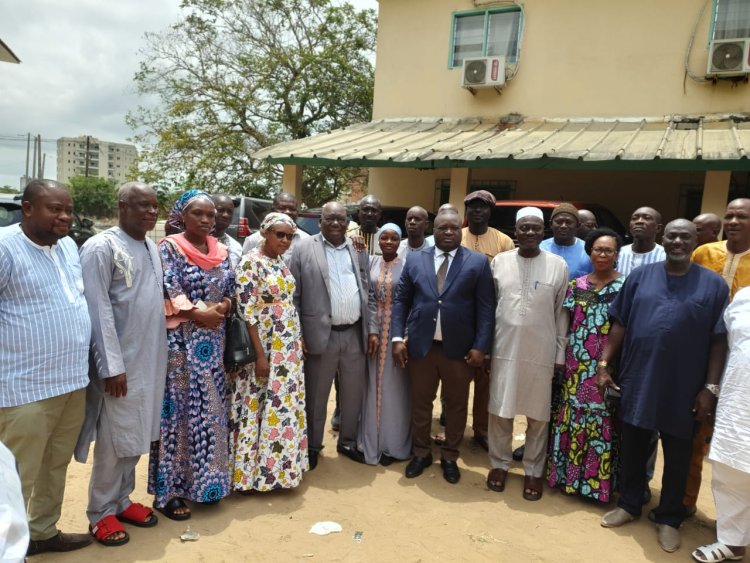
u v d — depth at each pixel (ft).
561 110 34.53
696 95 31.07
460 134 34.60
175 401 11.10
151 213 10.30
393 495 12.95
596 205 28.19
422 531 11.44
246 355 11.62
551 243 16.02
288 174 35.73
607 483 12.44
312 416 14.11
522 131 33.68
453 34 37.70
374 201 16.42
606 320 12.32
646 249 15.24
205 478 11.21
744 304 10.02
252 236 17.84
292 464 12.46
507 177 36.45
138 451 10.30
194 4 54.85
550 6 34.37
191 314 10.94
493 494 13.19
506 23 35.94
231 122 57.16
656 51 31.83
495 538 11.28
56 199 8.86
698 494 13.25
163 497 11.09
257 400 12.36
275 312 12.37
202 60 55.93
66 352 9.20
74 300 9.42
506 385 12.76
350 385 14.47
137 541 10.51
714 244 13.03
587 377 12.49
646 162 25.30
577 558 10.70
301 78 56.34
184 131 55.72
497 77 34.83
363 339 14.25
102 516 10.44
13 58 26.61
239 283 11.91
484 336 13.03
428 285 13.37
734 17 30.01
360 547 10.77
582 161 26.40
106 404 10.15
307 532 11.19
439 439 16.40
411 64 39.40
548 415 12.76
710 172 26.40
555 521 12.04
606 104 33.27
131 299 10.13
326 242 13.97
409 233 16.01
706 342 10.85
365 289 14.43
